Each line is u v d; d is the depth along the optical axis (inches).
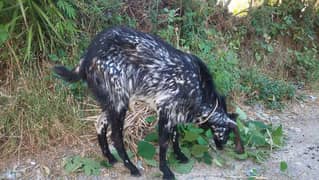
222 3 198.7
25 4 154.4
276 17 208.1
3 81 155.9
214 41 185.0
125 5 179.5
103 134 138.9
